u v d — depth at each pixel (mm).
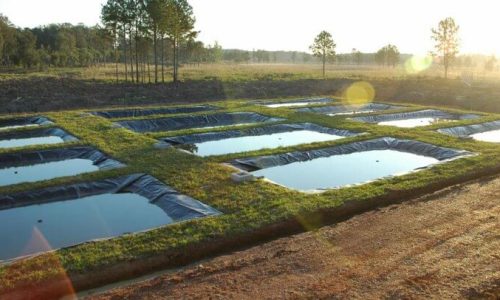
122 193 12633
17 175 14703
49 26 85625
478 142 17781
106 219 10875
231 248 9188
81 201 12039
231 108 27172
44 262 7953
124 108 26344
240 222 9820
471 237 8891
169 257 8500
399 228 9445
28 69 56156
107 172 13453
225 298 6789
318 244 8750
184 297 6855
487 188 12172
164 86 34344
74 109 27641
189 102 31500
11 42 58375
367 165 15891
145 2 32938
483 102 30172
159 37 36312
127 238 8961
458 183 13062
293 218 10141
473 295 6781
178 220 10484
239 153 15898
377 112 26203
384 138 18844
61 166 15734
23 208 11555
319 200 11141
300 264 7887
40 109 27125
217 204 10961
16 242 9680
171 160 14969
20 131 20062
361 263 7863
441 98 32562
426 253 8203
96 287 7684
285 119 23484
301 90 37531
